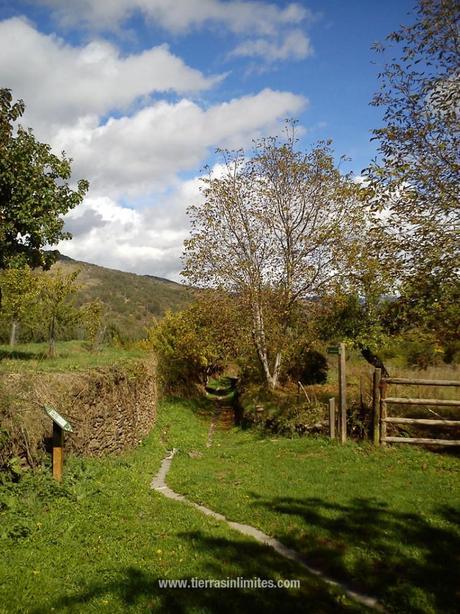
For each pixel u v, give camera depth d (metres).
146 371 15.80
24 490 7.55
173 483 9.93
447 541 6.10
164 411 20.02
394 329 12.30
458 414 12.17
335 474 9.59
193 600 4.89
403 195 10.52
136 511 7.66
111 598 4.93
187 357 26.44
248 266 20.17
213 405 25.95
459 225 10.34
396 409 12.73
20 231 12.88
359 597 5.08
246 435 15.86
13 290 21.52
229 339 20.77
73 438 9.45
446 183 10.35
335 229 19.09
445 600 4.84
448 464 9.80
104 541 6.36
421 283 10.54
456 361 17.53
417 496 7.88
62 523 6.82
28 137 13.07
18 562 5.65
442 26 10.05
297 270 20.05
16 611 4.68
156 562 5.78
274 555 6.02
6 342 24.02
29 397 8.55
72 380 9.84
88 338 23.66
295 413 14.62
